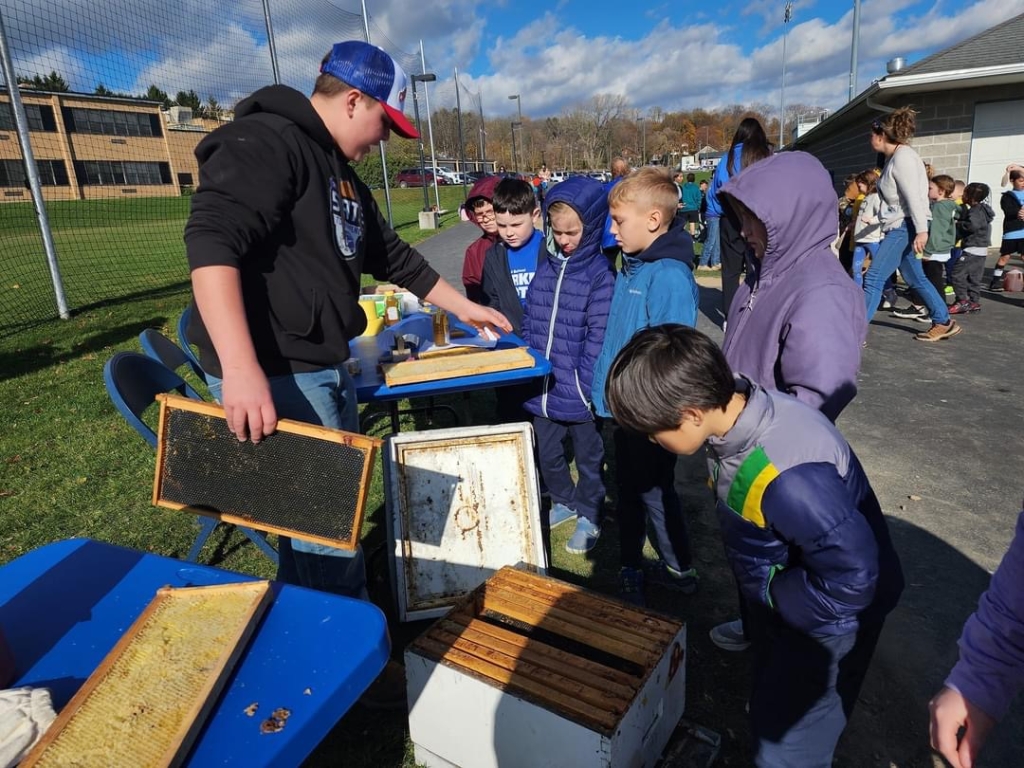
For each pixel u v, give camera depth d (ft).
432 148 84.64
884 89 34.35
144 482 12.30
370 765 6.30
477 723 5.55
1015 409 14.75
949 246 22.68
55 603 4.28
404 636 8.06
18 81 25.90
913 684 7.31
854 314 5.55
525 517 8.32
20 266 42.42
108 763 2.95
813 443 4.49
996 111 34.86
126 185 101.04
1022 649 3.24
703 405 4.42
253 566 9.60
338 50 5.81
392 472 8.11
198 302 4.70
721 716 6.83
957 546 9.77
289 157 5.28
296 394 6.04
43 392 17.44
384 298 12.48
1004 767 6.30
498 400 10.91
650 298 7.80
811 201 5.62
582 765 4.98
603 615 6.20
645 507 8.48
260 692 3.41
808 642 4.80
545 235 11.48
